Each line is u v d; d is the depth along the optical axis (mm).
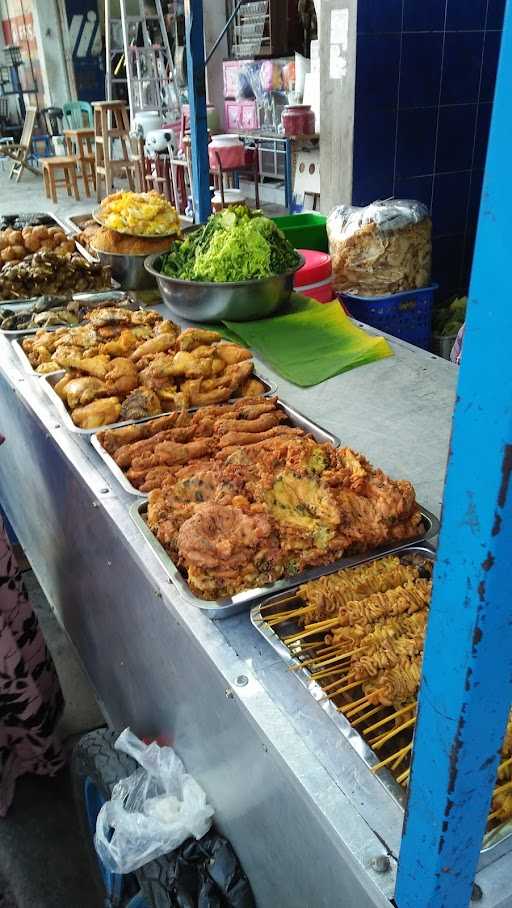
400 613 1180
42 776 2283
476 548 580
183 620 1250
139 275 3025
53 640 2861
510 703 665
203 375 1996
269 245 2564
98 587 1896
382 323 3400
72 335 2260
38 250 3121
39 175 11688
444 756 678
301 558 1285
